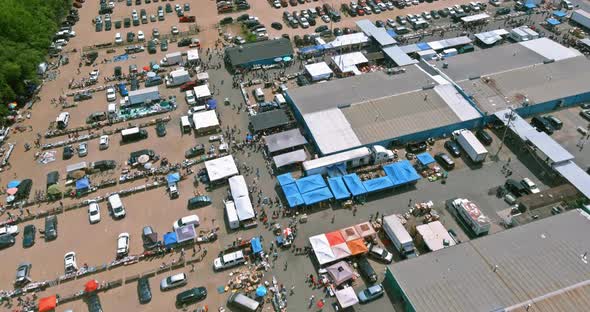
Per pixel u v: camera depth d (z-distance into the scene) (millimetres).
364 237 74875
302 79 116812
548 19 140625
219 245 76688
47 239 78375
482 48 130375
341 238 74250
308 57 127375
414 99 102562
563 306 61125
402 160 92250
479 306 61531
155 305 68125
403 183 84938
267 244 76562
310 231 78625
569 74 109875
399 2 154625
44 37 128500
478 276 65562
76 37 143000
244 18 149125
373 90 106438
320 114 99062
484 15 142875
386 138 93688
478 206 82250
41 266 74062
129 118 106188
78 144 99812
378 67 122500
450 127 97750
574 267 65875
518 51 120375
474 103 101875
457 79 109938
